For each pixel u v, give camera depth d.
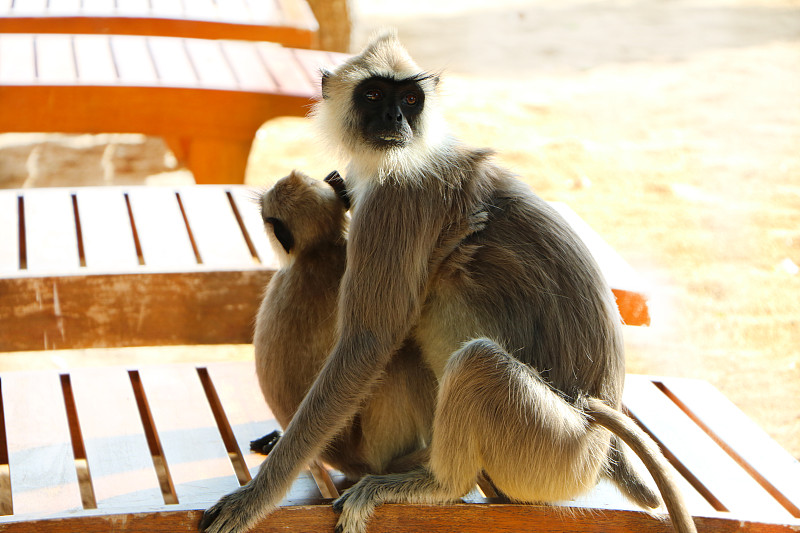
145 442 5.52
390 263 4.72
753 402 9.12
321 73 5.63
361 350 4.70
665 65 21.75
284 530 4.65
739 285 11.70
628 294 6.48
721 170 15.66
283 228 4.98
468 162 5.04
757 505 5.27
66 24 12.83
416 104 5.09
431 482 4.79
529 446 4.53
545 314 4.78
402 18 25.94
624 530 4.87
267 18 13.63
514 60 22.00
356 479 5.27
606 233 13.08
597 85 20.16
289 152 15.58
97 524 4.44
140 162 15.05
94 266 6.80
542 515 4.82
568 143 16.39
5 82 10.17
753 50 22.94
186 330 6.86
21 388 6.11
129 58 11.66
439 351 4.96
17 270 6.66
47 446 5.46
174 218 7.93
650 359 9.94
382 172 4.86
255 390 6.24
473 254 4.86
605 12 26.98
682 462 5.69
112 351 9.95
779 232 13.31
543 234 4.87
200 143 11.00
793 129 17.72
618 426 4.56
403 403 5.03
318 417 4.64
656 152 16.34
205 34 13.17
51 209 8.03
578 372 4.79
